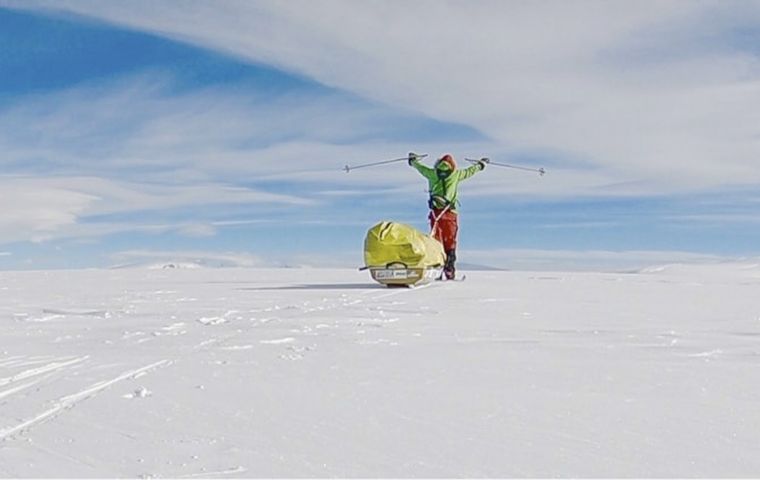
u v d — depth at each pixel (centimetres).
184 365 470
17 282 1326
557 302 895
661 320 710
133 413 354
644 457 293
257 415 351
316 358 496
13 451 298
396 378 432
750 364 477
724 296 998
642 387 410
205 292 1053
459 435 320
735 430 328
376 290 1083
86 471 276
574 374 445
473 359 494
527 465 284
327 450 300
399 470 278
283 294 1011
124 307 830
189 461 287
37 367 463
